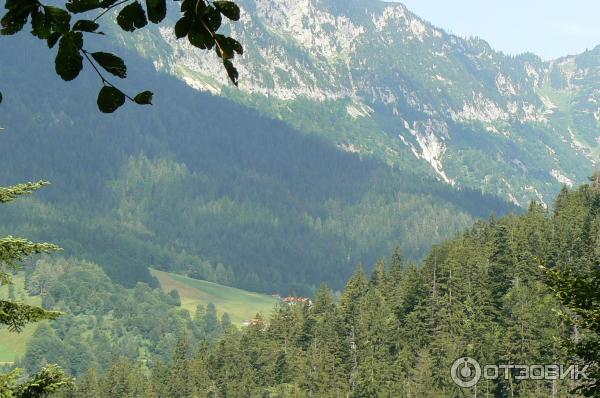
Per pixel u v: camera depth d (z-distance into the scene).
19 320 23.28
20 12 5.61
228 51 5.90
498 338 132.25
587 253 154.25
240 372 171.25
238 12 5.85
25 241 23.42
